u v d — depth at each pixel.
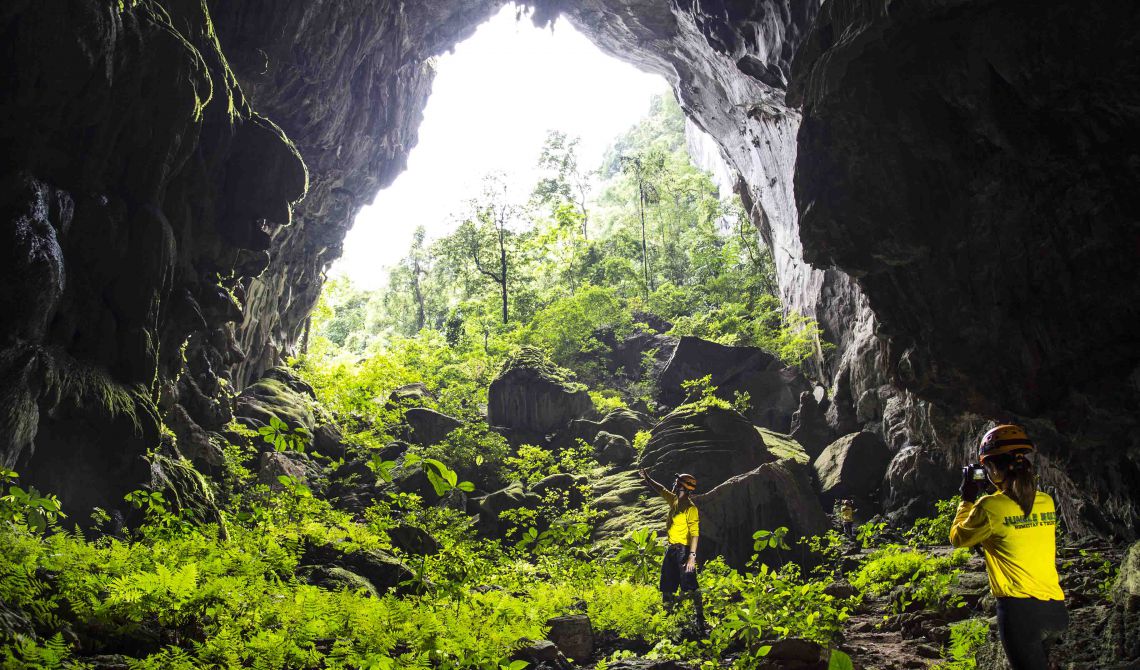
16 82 9.01
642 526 16.19
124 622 5.52
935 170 11.81
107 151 10.17
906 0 10.88
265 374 23.34
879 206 12.48
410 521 14.34
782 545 8.08
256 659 5.24
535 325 35.53
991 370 11.73
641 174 49.19
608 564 12.87
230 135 13.08
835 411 23.84
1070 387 10.72
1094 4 9.35
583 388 24.33
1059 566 10.15
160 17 11.05
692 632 8.63
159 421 10.50
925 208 12.05
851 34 11.91
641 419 24.23
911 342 13.38
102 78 9.75
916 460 18.77
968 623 6.95
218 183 13.34
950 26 10.80
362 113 27.25
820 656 6.84
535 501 18.02
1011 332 11.35
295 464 17.42
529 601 9.06
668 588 9.30
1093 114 9.78
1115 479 10.88
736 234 41.16
